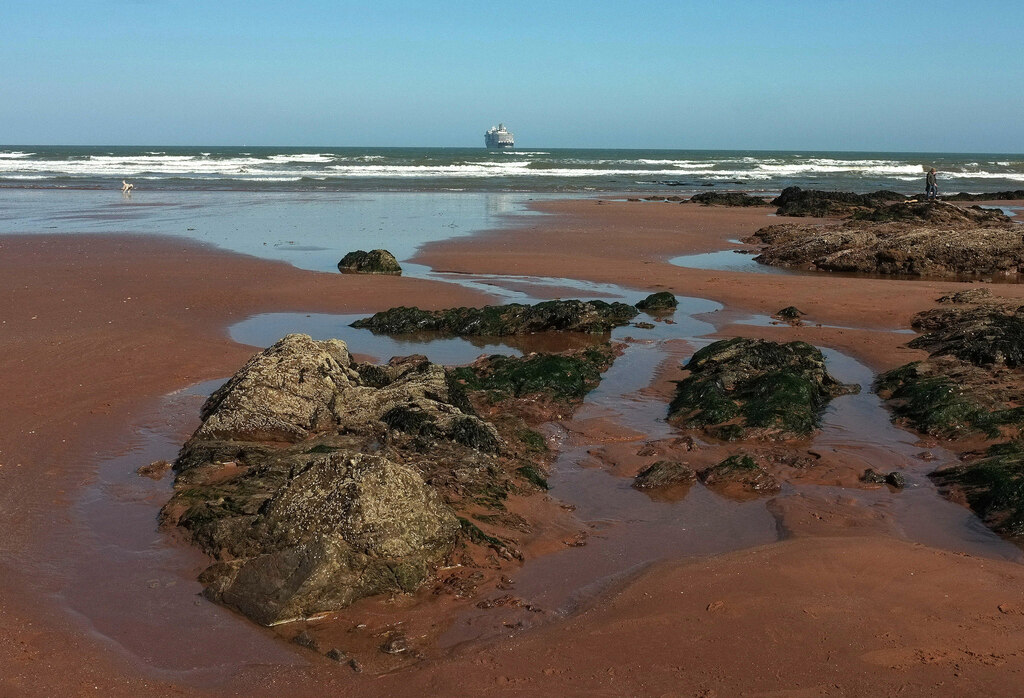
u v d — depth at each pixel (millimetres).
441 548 7094
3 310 16250
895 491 8875
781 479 9188
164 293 18328
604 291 19906
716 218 37125
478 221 34281
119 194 45875
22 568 6980
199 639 6086
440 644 6082
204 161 79312
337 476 7137
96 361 12867
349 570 6574
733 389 11891
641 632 6180
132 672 5676
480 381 12086
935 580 6883
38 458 9227
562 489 8914
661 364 13625
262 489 7891
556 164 86625
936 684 5500
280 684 5586
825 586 6797
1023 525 7891
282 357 10656
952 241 24078
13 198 42406
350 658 5883
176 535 7551
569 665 5785
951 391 11047
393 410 10016
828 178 76562
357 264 22000
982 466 8891
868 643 5988
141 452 9539
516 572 7137
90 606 6465
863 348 14500
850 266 24062
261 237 28453
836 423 10914
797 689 5469
